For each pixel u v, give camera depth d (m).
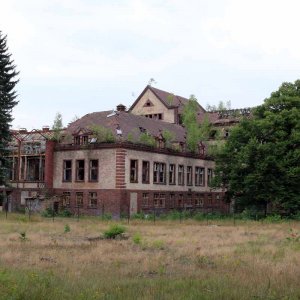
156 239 27.77
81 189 55.62
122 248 22.77
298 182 51.31
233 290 11.95
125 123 59.66
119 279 13.90
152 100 79.94
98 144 54.50
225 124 81.00
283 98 54.81
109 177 53.72
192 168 66.19
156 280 13.66
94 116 62.28
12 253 20.03
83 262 17.88
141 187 56.09
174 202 62.03
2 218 44.72
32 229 34.38
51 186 57.75
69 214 53.66
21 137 61.06
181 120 78.38
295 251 22.00
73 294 11.44
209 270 16.00
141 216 51.16
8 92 58.09
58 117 73.12
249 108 82.75
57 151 58.09
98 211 54.00
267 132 53.91
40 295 10.95
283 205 52.19
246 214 53.72
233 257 19.66
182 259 19.27
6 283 11.87
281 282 13.32
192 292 11.84
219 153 57.81
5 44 57.88
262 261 18.06
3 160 56.12
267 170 51.91
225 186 59.16
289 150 52.25
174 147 62.69
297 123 52.03
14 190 59.75
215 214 56.81
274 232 34.09
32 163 61.81
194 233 33.16
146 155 57.22
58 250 21.70
